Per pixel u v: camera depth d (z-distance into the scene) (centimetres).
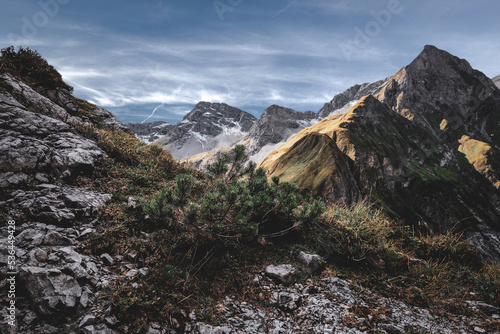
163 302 371
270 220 613
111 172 778
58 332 304
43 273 349
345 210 729
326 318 407
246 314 401
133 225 538
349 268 551
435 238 705
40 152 646
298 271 503
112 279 394
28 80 1073
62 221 495
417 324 427
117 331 321
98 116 1282
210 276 462
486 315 478
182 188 475
